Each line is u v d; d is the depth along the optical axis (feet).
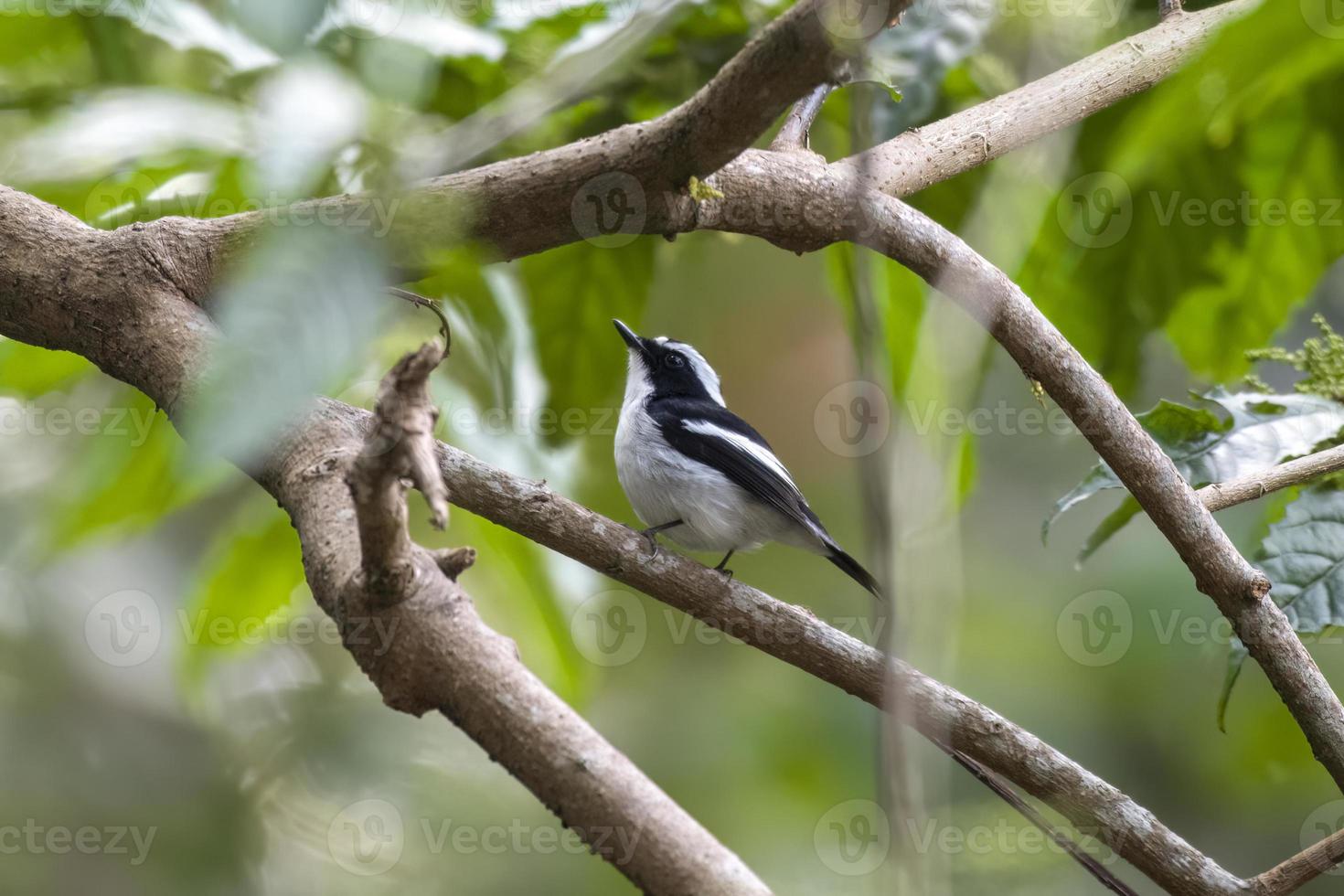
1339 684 36.78
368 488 12.01
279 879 37.45
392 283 19.29
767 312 39.75
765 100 16.56
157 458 26.55
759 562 41.70
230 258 19.19
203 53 23.59
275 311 7.13
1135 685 38.81
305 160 11.27
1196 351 31.55
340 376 7.08
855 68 15.16
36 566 28.25
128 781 37.17
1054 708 38.96
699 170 18.40
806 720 38.99
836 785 37.86
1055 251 29.32
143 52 23.81
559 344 29.99
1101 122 28.45
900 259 21.48
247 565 27.63
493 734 12.70
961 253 21.01
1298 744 29.94
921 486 13.44
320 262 7.24
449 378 27.50
